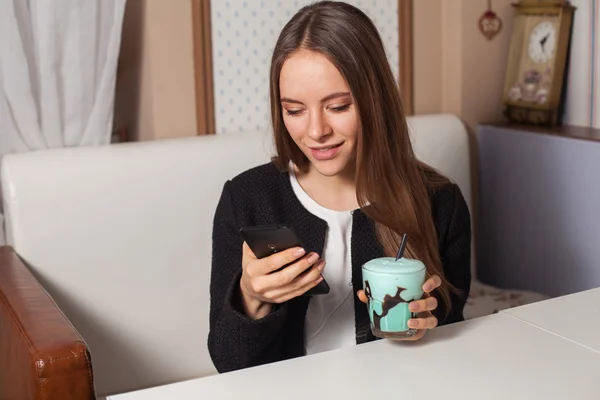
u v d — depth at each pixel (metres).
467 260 1.52
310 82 1.22
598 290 1.35
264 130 2.05
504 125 2.36
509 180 2.34
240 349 1.25
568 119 2.38
